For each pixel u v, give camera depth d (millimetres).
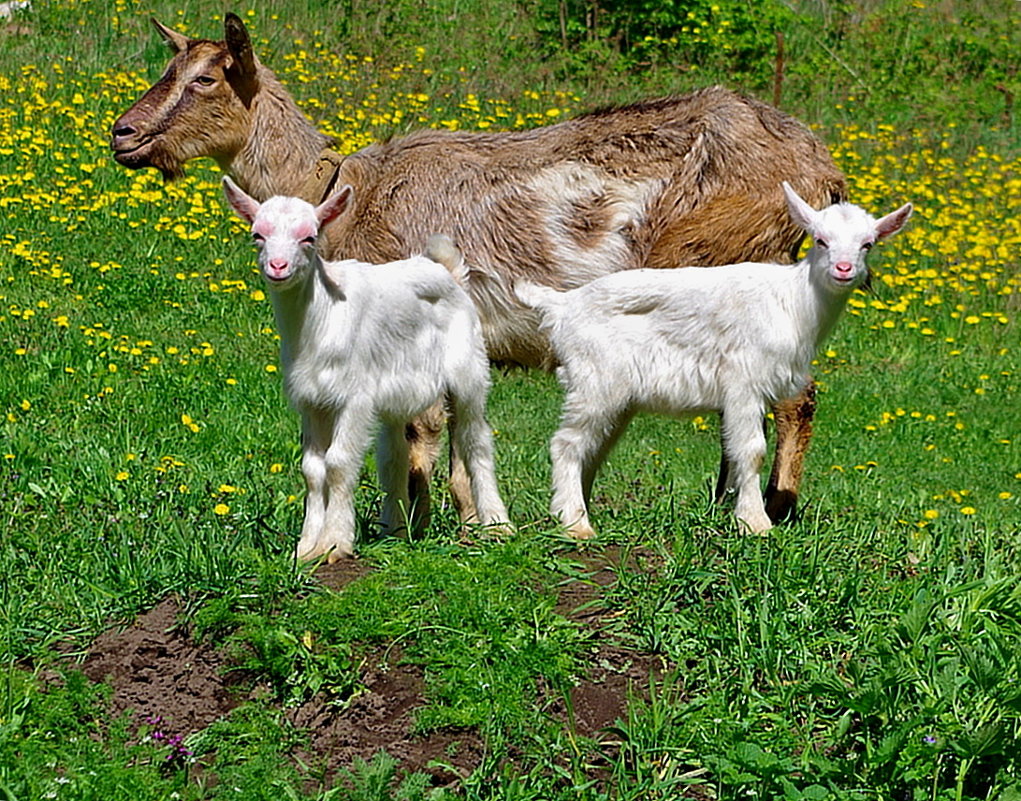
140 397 9359
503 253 7617
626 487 8109
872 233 5844
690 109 7746
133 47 17531
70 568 5828
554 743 4750
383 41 18312
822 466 9789
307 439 5660
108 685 5008
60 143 14453
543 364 7820
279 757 4746
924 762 4520
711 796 4617
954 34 21078
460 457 6238
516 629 5152
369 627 5121
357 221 7723
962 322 13117
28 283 11398
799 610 5328
